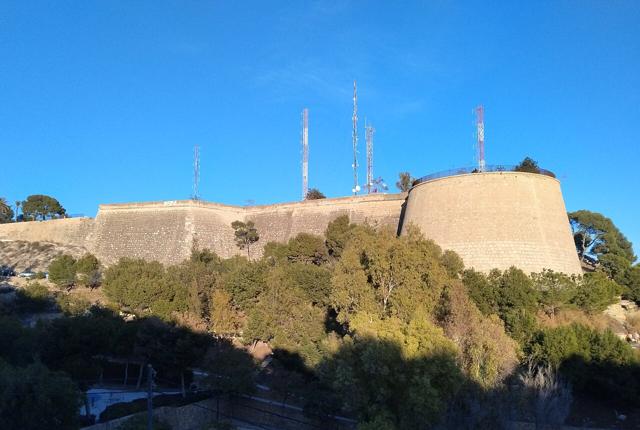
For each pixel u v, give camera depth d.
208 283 39.69
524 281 32.12
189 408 28.45
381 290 25.56
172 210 63.31
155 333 30.88
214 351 31.06
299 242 49.06
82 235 70.06
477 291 31.45
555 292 33.12
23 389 19.81
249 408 29.58
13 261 66.88
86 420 24.97
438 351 18.94
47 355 30.14
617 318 37.53
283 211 61.31
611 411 26.02
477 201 41.56
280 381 30.69
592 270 50.50
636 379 26.12
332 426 26.03
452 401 20.33
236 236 61.41
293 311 32.47
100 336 31.77
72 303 44.84
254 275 37.91
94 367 31.69
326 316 32.44
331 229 49.47
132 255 62.50
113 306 39.66
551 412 21.52
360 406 18.92
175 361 30.22
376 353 18.31
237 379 28.86
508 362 23.30
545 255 39.22
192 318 33.47
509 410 21.34
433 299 25.06
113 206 67.69
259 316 32.88
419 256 25.91
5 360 26.84
